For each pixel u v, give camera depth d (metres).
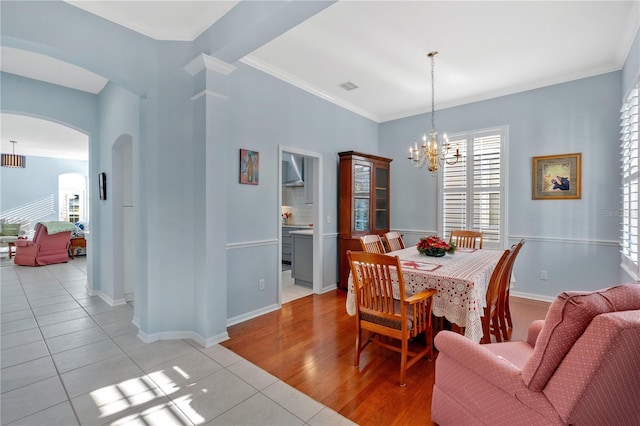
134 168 3.17
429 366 2.38
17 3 2.09
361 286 2.36
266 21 2.14
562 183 3.87
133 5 2.41
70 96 4.04
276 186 3.75
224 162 2.87
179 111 2.85
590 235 3.72
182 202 2.86
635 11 2.55
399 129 5.33
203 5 2.42
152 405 1.92
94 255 4.31
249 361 2.47
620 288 1.21
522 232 4.16
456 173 4.71
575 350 1.09
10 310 3.69
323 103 4.42
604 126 3.62
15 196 8.70
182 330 2.91
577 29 2.83
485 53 3.27
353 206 4.57
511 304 3.86
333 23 2.74
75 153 8.80
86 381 2.18
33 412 1.85
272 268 3.71
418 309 2.26
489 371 1.38
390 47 3.15
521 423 1.25
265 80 3.60
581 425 1.14
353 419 1.80
